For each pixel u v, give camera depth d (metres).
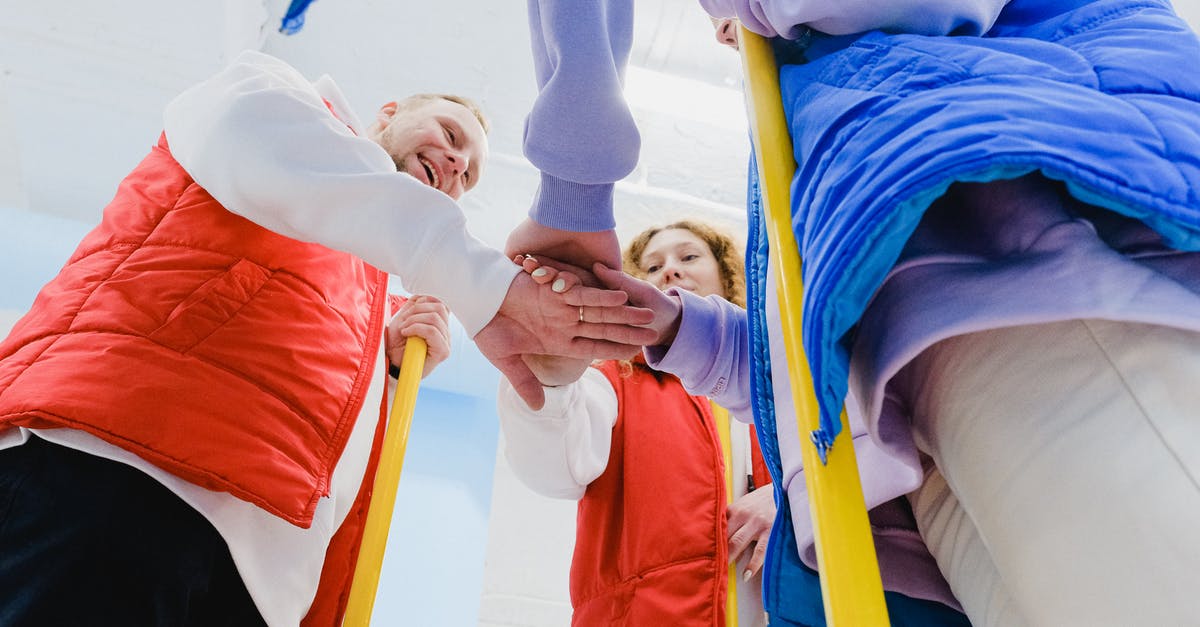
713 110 2.75
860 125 0.68
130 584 0.83
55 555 0.81
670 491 1.46
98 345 0.92
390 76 2.68
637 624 1.34
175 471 0.87
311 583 1.02
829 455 0.66
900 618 0.90
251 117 1.05
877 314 0.69
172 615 0.84
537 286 1.07
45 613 0.79
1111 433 0.55
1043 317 0.59
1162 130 0.60
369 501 1.24
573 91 0.89
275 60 1.22
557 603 2.46
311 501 0.94
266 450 0.93
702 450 1.53
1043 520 0.58
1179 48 0.69
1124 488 0.53
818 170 0.71
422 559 2.31
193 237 1.06
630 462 1.54
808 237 0.68
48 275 2.26
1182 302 0.56
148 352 0.93
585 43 0.87
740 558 1.47
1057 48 0.70
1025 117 0.58
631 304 1.18
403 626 2.16
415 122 1.61
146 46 2.47
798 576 0.94
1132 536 0.52
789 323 0.73
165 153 1.20
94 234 1.10
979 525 0.66
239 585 0.96
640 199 2.89
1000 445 0.61
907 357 0.63
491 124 2.77
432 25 2.58
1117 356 0.56
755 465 1.67
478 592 2.31
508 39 2.62
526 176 2.83
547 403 1.42
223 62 2.53
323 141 1.07
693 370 1.22
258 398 0.96
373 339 1.18
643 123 2.80
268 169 1.02
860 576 0.61
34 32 2.41
